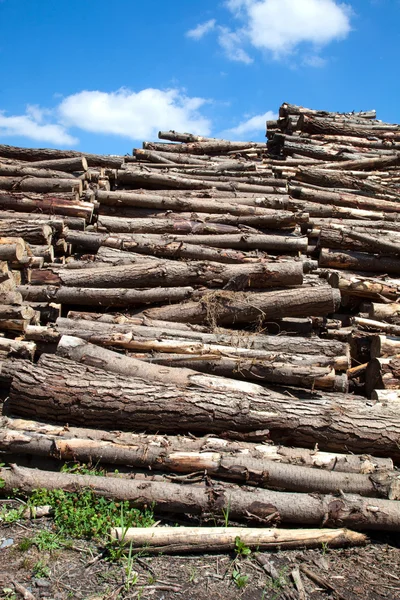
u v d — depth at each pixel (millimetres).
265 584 3910
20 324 6176
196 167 12477
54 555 4008
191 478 4754
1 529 4258
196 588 3812
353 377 6719
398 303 7555
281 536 4301
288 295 6703
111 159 12945
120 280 7152
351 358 6965
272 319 7008
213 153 14859
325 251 8531
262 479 4758
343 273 8305
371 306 7551
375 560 4320
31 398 5125
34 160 12680
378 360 6305
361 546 4488
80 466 4855
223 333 6578
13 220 8180
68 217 8969
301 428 5238
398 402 5734
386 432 5277
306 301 6660
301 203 10188
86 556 4043
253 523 4543
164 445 4941
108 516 4355
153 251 8047
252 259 7992
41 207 9117
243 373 5777
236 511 4484
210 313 6719
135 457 4820
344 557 4328
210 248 8094
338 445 5285
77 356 5629
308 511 4496
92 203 9438
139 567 3975
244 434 5219
